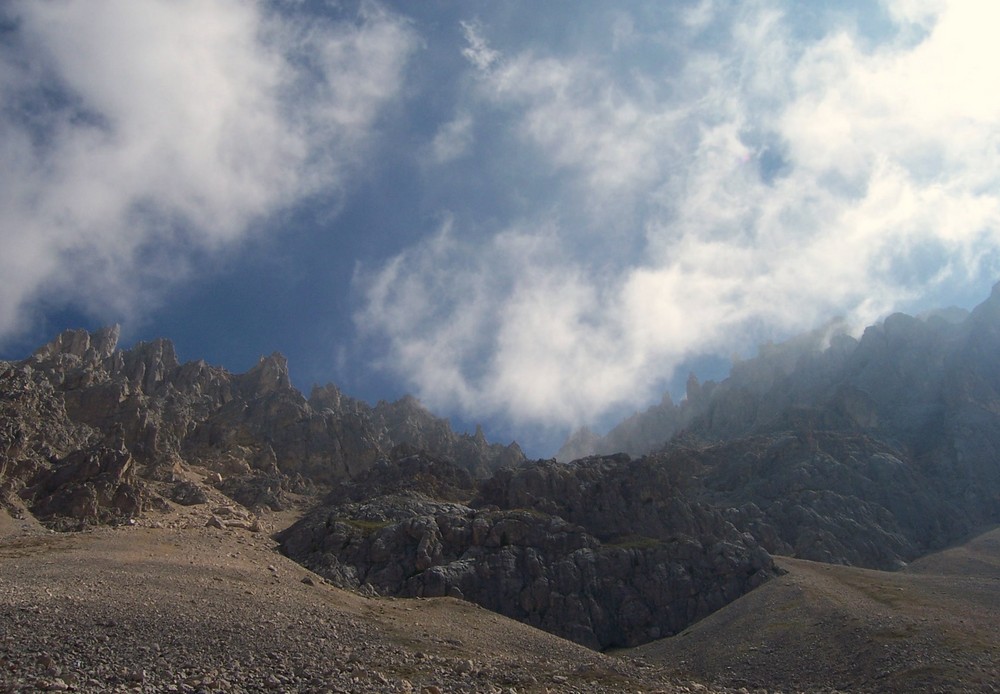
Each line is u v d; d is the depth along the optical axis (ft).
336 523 519.60
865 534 616.80
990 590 391.04
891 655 270.05
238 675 166.50
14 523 440.86
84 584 258.37
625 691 216.95
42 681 129.18
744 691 246.47
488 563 472.85
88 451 533.96
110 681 142.61
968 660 252.21
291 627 244.83
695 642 366.43
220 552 411.34
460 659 248.52
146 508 518.37
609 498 561.84
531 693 195.72
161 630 204.03
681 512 549.95
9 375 613.93
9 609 197.06
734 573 475.72
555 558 487.20
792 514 643.04
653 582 469.57
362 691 162.61
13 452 523.70
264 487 655.76
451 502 603.26
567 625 439.22
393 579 460.96
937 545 636.48
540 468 598.34
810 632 322.14
